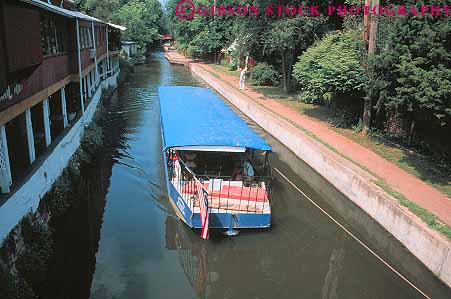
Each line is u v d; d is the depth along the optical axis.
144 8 69.25
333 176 14.48
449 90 10.05
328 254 11.33
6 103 8.94
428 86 10.69
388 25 14.63
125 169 16.30
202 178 12.45
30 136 10.86
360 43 16.19
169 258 10.63
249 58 36.62
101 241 11.25
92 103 21.69
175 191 12.06
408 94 11.59
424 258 9.70
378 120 18.27
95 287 9.35
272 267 10.74
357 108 19.08
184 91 22.55
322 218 12.96
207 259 10.91
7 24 8.14
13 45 8.48
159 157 17.80
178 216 12.00
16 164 10.74
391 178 12.88
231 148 12.20
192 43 57.47
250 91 30.70
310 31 24.64
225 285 9.98
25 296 7.80
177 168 12.70
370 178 12.79
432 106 10.66
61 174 12.79
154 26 74.56
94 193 14.16
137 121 24.09
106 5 46.56
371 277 10.28
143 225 12.14
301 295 9.68
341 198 13.84
